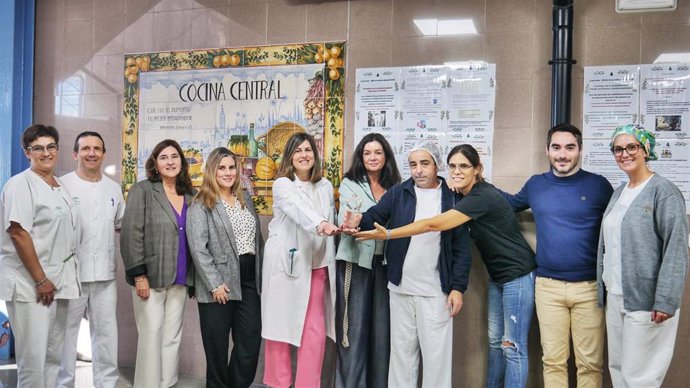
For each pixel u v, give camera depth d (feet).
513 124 11.96
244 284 11.51
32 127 10.96
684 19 11.12
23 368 10.83
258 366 13.35
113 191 12.33
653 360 9.22
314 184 11.28
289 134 13.23
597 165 11.57
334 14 12.92
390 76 12.59
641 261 9.16
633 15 11.37
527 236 11.70
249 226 11.56
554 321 10.37
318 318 11.27
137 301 11.32
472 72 12.16
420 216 10.50
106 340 12.13
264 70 13.37
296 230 11.07
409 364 10.71
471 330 12.13
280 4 13.25
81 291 11.63
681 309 11.18
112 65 14.43
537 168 11.84
